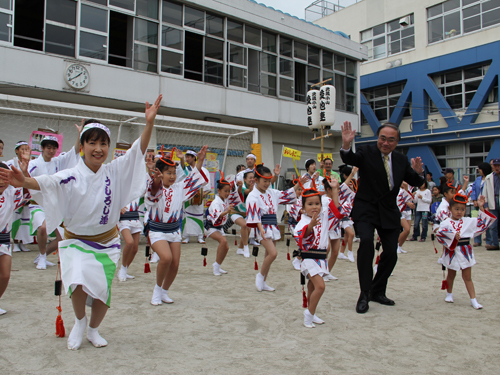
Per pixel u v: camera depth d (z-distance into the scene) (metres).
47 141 6.27
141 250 8.89
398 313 4.61
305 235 4.17
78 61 11.12
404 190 7.54
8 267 4.16
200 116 14.24
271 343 3.61
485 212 4.98
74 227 3.23
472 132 20.20
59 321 3.60
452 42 21.02
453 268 4.97
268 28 15.55
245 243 8.46
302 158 18.30
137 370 2.99
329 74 18.34
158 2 12.87
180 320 4.19
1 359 3.11
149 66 12.71
